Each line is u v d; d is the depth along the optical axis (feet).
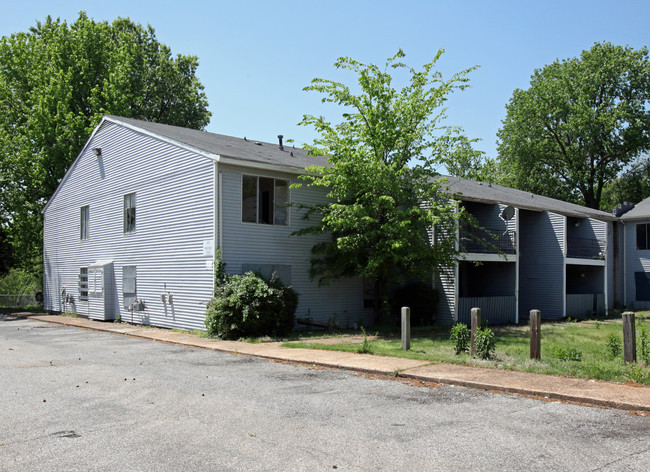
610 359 36.24
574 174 146.72
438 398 27.04
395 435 20.67
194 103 140.56
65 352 44.01
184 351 44.83
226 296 53.06
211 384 30.58
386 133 58.65
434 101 59.16
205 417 23.31
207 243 56.59
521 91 151.74
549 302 87.25
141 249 67.46
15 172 106.63
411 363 36.04
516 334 59.00
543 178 153.17
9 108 114.83
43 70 110.32
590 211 105.50
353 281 68.23
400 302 69.82
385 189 57.67
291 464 17.56
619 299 108.58
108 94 106.83
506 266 78.95
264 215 60.13
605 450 18.88
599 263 94.02
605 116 136.98
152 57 136.46
